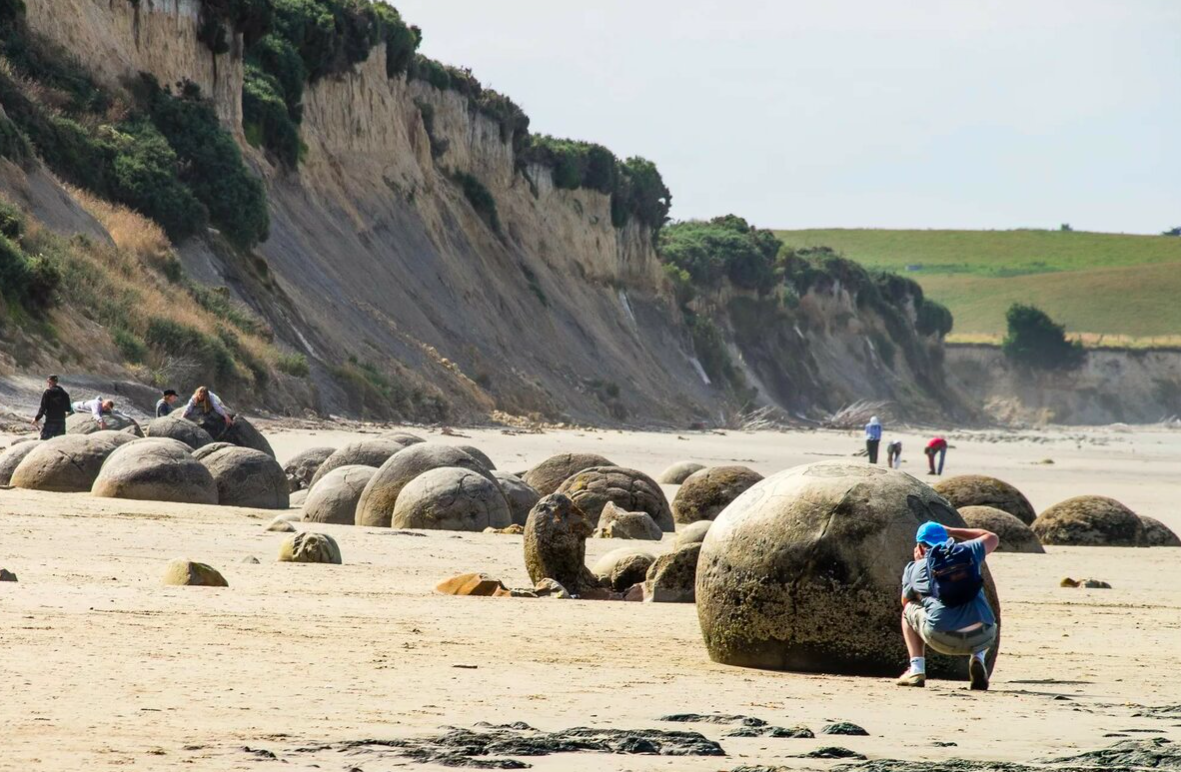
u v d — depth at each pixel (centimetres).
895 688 2453
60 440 6950
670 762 1680
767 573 2664
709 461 13488
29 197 12950
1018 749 1841
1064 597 4466
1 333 10925
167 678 2247
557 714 2038
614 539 5912
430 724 1919
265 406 13612
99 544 4738
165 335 12775
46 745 1677
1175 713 2195
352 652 2647
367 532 5703
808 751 1786
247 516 6116
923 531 2517
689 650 2916
